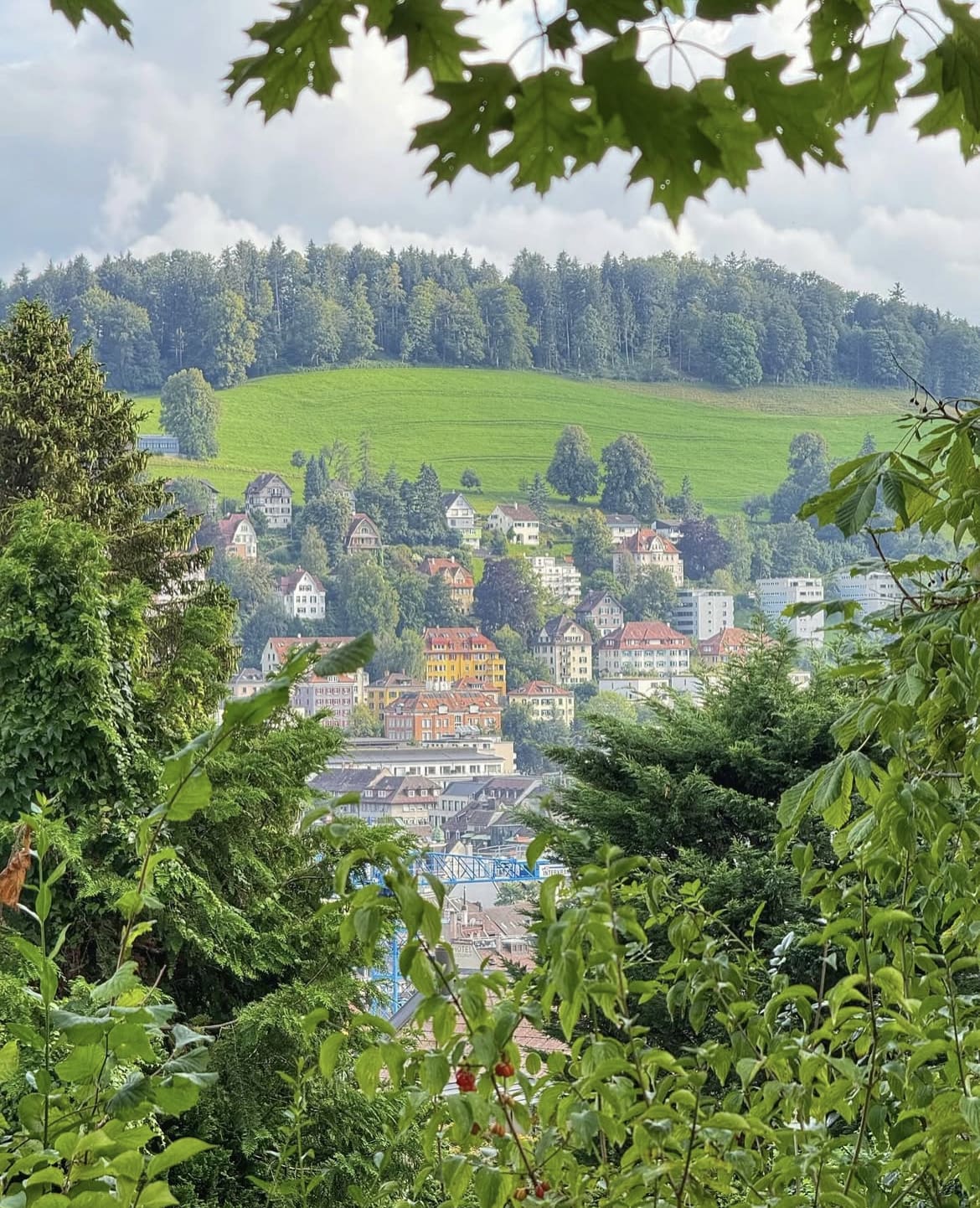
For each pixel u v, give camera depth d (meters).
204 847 19.95
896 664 5.04
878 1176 4.34
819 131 2.16
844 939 4.70
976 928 4.67
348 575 195.88
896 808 4.61
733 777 25.77
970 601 4.80
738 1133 4.19
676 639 199.38
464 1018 3.84
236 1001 19.73
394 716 162.50
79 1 2.32
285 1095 17.61
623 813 24.80
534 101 2.07
